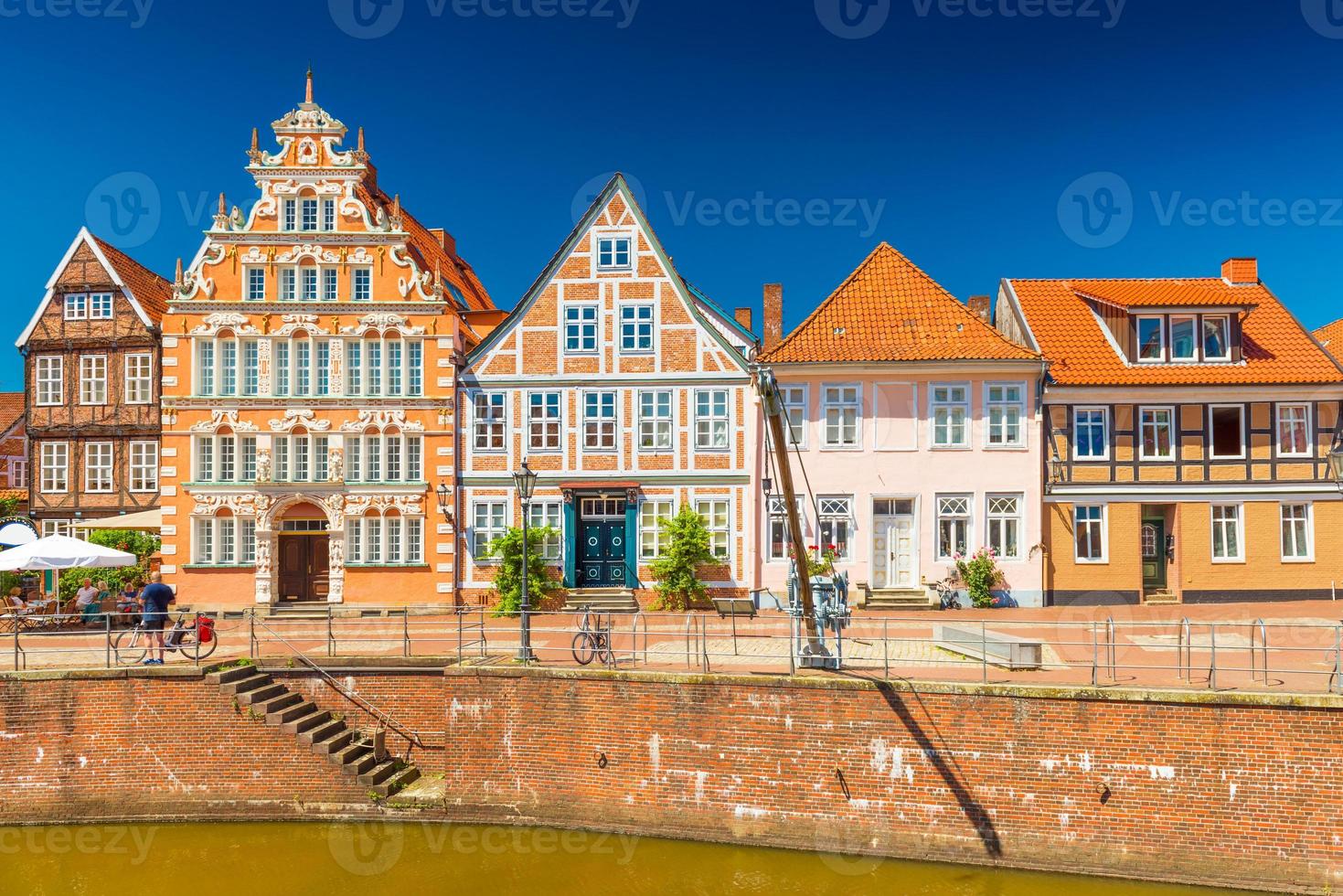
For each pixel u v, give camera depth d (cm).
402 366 2569
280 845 1428
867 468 2469
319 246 2583
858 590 2397
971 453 2455
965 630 1686
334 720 1628
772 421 1359
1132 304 2477
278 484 2516
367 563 2520
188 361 2561
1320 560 2423
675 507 2505
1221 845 1245
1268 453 2433
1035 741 1311
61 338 2870
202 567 2522
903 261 2688
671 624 2134
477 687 1528
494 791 1512
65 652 1767
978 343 2461
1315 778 1217
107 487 2844
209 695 1545
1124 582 2433
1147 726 1275
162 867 1343
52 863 1362
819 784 1384
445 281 2933
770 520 2491
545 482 2523
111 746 1534
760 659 1600
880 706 1366
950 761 1340
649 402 2530
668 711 1441
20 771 1523
